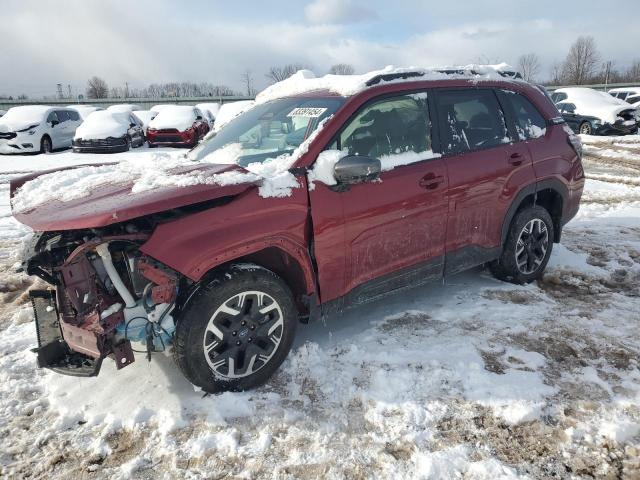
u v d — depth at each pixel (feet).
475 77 13.41
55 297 10.37
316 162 10.20
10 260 18.01
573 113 58.95
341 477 7.73
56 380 10.25
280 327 9.99
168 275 8.60
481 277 15.21
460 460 7.93
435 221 11.91
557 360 10.66
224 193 8.92
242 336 9.53
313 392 9.76
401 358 10.70
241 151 11.76
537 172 13.93
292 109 11.76
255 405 9.36
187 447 8.39
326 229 10.16
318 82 12.64
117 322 8.64
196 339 8.96
